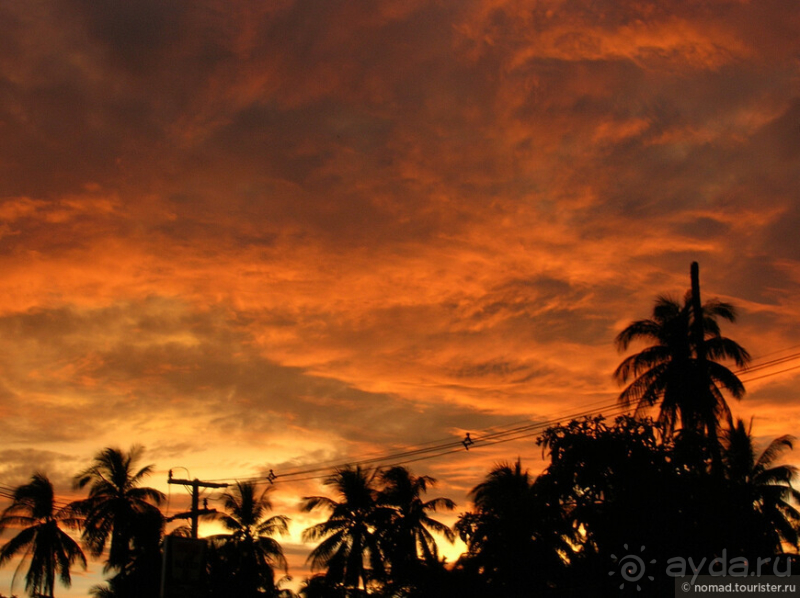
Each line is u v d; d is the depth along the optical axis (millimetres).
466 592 29500
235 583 49094
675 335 33219
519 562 27094
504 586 27484
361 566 48219
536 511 26781
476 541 29547
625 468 23188
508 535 28094
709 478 23391
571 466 23875
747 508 23469
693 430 24688
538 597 22516
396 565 42156
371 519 49031
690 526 22234
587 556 23453
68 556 51781
